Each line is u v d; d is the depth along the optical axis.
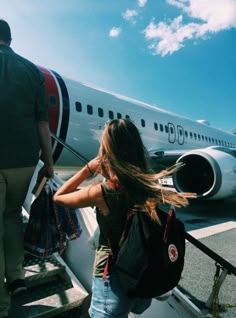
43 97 2.00
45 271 2.24
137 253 1.27
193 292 3.16
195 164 7.80
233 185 7.08
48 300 2.09
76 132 6.88
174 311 2.28
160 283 1.28
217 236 5.31
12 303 2.04
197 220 6.64
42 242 1.92
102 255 1.46
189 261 4.05
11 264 1.91
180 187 7.29
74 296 2.14
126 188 1.35
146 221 1.32
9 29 1.96
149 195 1.35
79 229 2.12
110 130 1.42
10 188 1.87
